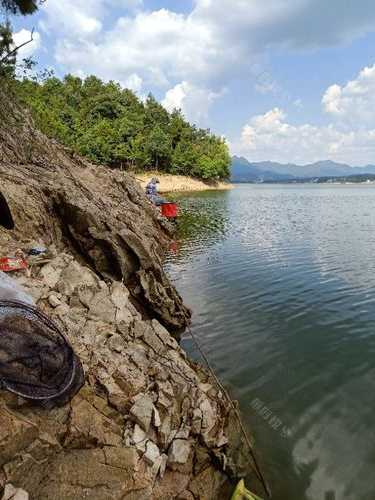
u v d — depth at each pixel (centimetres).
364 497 812
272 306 1819
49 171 2489
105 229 1712
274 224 4569
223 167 14462
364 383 1193
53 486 642
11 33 2117
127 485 693
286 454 926
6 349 718
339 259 2681
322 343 1452
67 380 761
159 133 12331
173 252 2989
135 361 952
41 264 1199
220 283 2177
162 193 10250
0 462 604
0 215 1262
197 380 1062
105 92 13938
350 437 976
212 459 860
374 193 12962
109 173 3759
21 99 2991
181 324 1616
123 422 801
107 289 1209
